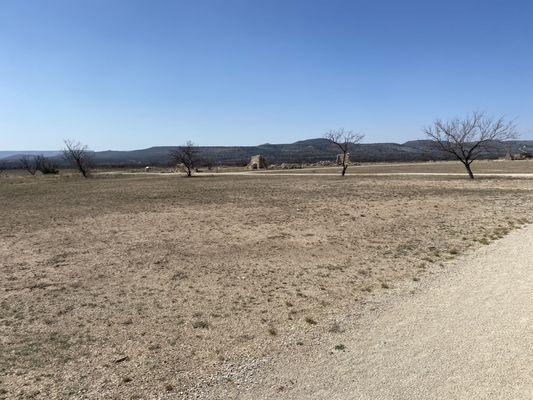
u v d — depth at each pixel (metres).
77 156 65.56
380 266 9.89
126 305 7.88
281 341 6.21
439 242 11.97
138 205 22.56
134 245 12.78
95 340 6.45
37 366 5.68
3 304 8.05
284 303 7.75
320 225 15.26
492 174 39.38
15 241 13.83
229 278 9.34
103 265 10.62
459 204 19.27
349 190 28.06
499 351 5.50
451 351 5.57
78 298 8.31
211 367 5.55
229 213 18.81
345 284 8.70
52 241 13.69
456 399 4.57
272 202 22.44
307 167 80.75
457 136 35.47
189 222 16.64
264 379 5.20
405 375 5.08
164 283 9.09
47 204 24.44
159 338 6.46
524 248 10.70
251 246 12.30
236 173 63.47
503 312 6.74
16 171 105.44
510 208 17.45
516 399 4.50
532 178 33.22
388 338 6.09
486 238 12.07
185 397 4.91
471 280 8.46
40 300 8.24
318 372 5.28
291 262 10.51
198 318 7.19
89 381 5.29
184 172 73.06
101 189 34.78
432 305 7.25
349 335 6.28
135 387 5.14
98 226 16.27
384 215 16.97
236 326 6.81
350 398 4.70
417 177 39.12
